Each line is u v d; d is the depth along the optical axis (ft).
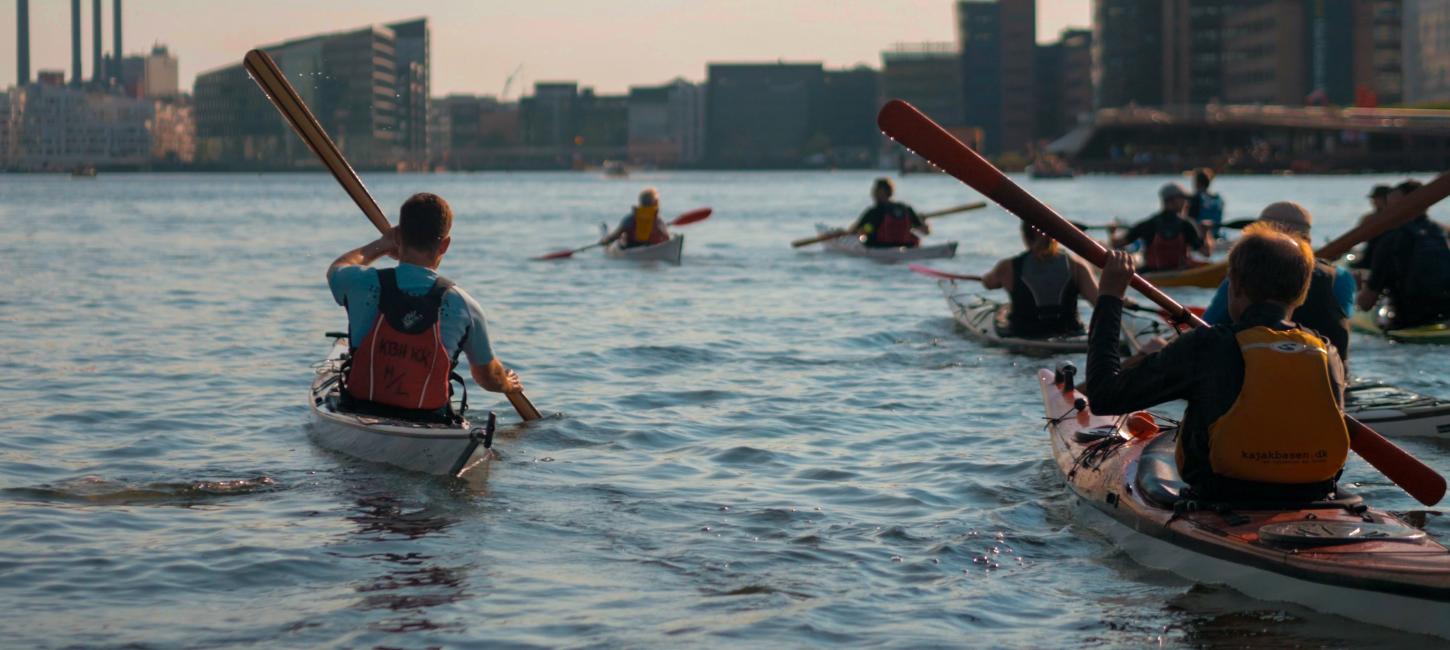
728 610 15.80
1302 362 16.07
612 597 16.25
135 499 20.68
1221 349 16.24
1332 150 504.02
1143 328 38.86
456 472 22.16
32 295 55.62
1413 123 411.75
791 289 60.29
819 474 23.18
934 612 15.78
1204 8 563.07
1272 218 24.13
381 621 15.26
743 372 35.37
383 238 23.54
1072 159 562.25
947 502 21.08
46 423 27.07
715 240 103.76
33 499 20.54
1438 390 32.07
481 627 15.11
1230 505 16.70
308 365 36.01
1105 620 15.48
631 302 54.34
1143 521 17.58
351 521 19.54
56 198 247.91
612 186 410.31
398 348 22.80
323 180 589.32
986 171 18.29
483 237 111.86
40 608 15.49
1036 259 40.22
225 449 24.52
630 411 29.27
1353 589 14.88
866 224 78.74
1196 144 554.87
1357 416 25.66
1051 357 38.19
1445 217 122.72
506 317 48.47
